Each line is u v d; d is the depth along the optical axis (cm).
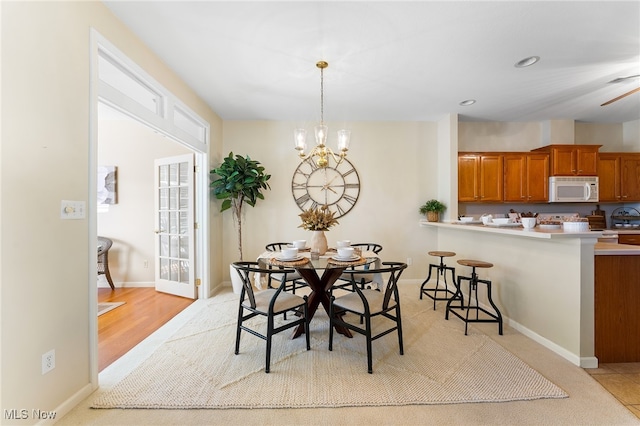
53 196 148
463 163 401
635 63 256
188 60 251
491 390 173
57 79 149
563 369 198
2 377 126
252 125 416
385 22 200
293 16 194
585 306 202
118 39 195
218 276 396
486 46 230
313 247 254
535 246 243
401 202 425
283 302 213
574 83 299
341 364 203
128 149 410
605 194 411
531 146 436
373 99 341
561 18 196
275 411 158
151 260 411
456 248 375
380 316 293
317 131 249
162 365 203
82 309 166
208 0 178
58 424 148
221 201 403
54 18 147
